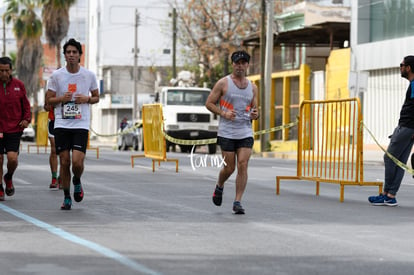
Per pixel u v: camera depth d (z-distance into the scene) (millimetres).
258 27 99438
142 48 138000
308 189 28672
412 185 31406
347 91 72125
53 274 12547
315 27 72938
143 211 20969
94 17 145125
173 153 64500
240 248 15195
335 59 74375
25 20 113062
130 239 16109
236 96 20406
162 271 12828
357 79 55375
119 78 137250
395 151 23344
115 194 25484
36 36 113625
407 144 23312
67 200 21141
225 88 20391
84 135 20703
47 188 27203
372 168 44750
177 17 105812
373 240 16453
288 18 90750
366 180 33812
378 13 69188
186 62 110000
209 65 102500
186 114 67625
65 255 14203
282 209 22016
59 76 20516
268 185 30094
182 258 14023
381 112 67688
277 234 17094
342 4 95438
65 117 20500
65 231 17125
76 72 20594
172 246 15328
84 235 16578
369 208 22688
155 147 38062
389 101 66750
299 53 83875
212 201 23734
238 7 99688
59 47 109688
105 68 138500
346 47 76375
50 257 13992
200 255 14359
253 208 22125
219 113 20406
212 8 101062
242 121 20516
